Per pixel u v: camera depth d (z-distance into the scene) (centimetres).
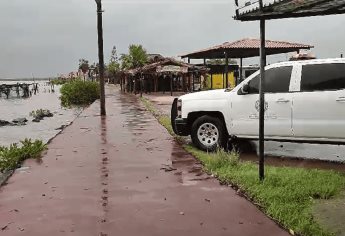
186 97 1027
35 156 930
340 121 833
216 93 991
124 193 625
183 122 1018
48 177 734
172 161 862
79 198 602
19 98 7031
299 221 491
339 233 464
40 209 554
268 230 472
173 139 1173
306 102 862
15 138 1848
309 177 700
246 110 939
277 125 897
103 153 964
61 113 3297
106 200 591
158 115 1994
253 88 938
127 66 5947
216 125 980
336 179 687
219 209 548
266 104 909
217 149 905
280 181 660
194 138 1004
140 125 1556
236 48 3095
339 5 489
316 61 869
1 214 536
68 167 815
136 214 529
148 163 843
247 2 588
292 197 584
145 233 465
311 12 529
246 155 953
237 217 516
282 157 923
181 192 629
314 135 860
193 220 506
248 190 622
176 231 471
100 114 2067
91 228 482
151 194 620
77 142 1141
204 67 4334
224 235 458
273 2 567
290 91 884
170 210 544
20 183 693
